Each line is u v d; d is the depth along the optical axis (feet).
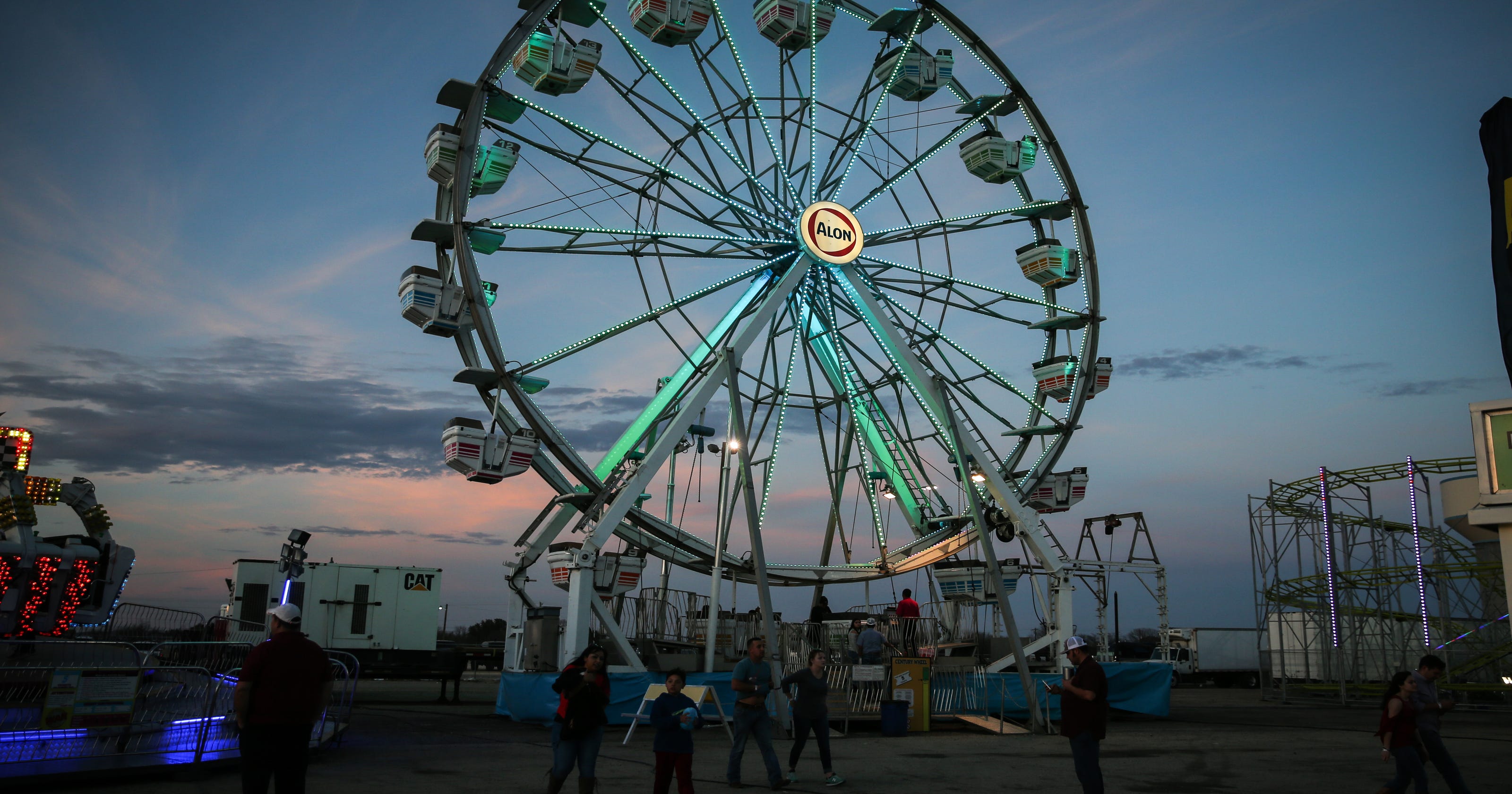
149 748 42.29
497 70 84.89
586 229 86.63
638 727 68.80
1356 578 114.62
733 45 97.14
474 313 80.07
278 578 69.36
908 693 67.77
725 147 96.68
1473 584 110.32
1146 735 67.00
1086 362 102.17
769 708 67.56
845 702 69.51
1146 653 184.65
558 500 80.89
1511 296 39.06
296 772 25.13
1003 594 74.54
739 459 72.28
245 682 24.77
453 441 76.79
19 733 39.27
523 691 69.62
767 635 66.59
